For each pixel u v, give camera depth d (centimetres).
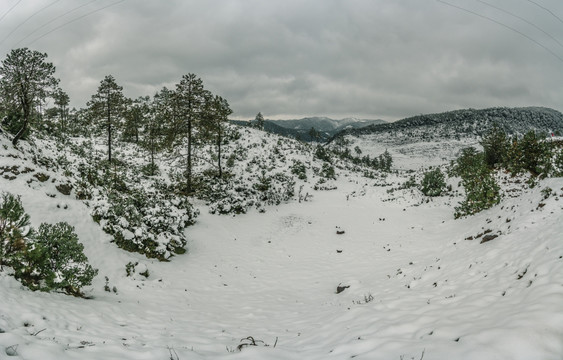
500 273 623
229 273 1257
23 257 676
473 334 358
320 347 470
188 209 1894
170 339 530
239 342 534
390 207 2267
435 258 1005
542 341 307
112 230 1234
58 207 1203
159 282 1042
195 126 2609
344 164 5606
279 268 1323
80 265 787
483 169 2136
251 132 6062
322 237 1722
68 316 573
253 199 2442
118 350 403
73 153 2469
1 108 1540
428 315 498
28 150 1454
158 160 3697
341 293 949
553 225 709
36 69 1492
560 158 1216
